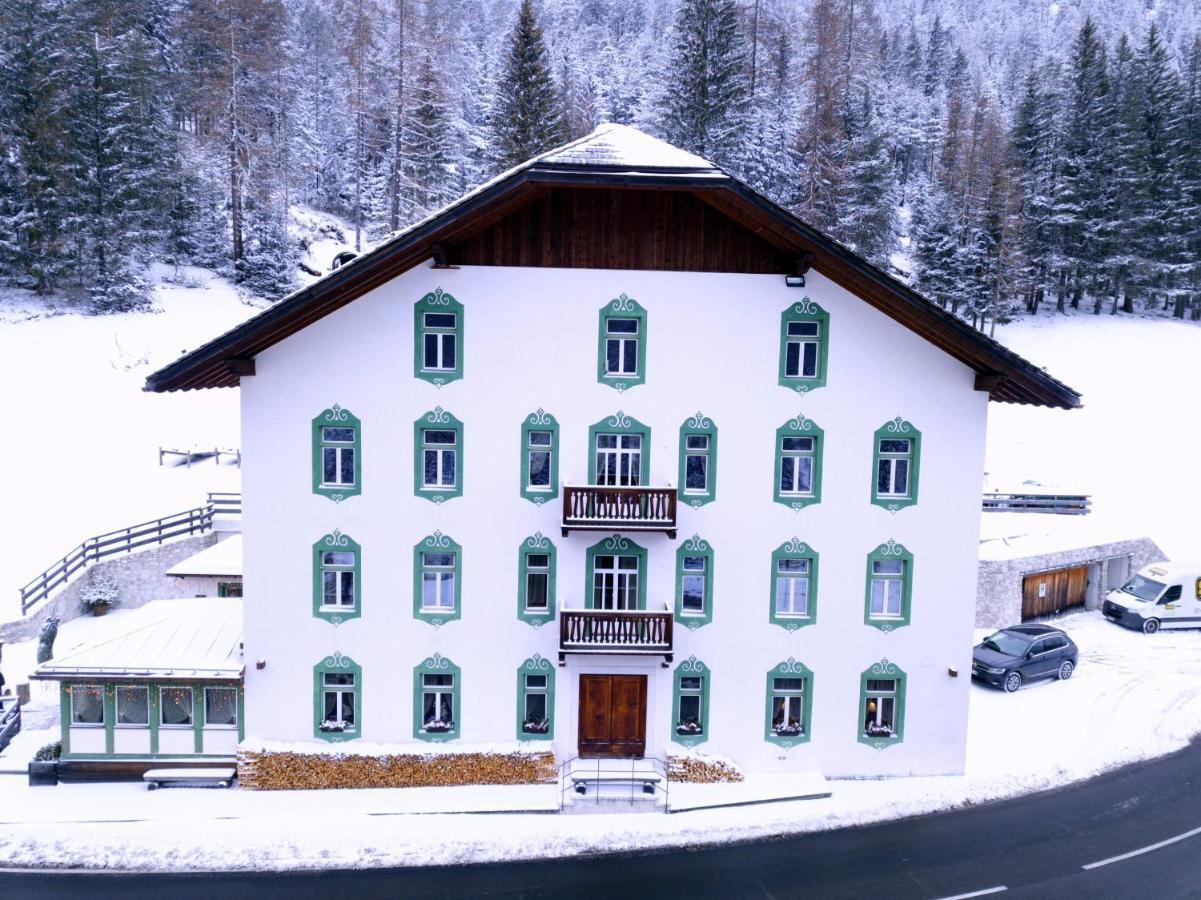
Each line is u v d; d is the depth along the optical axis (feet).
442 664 70.95
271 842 61.62
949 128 314.14
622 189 67.72
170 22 256.93
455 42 347.15
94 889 56.29
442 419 68.90
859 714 73.00
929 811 68.54
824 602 71.77
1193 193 248.32
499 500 69.77
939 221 232.73
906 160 338.75
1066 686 93.86
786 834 64.69
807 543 71.15
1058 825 66.39
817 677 72.49
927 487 71.15
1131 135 242.37
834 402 70.08
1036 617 113.60
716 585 71.10
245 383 67.87
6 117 186.29
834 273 68.39
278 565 69.62
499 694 71.41
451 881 57.88
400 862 60.08
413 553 69.97
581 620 68.33
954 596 72.28
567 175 63.82
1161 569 114.62
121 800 67.67
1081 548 114.01
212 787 69.87
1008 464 166.50
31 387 157.28
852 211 214.28
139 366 169.27
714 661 71.72
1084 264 246.06
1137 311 253.44
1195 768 76.59
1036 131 261.65
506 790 69.82
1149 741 81.35
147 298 188.34
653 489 67.51
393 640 70.64
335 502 69.21
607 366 69.41
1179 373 209.67
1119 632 111.04
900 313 68.90
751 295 68.85
